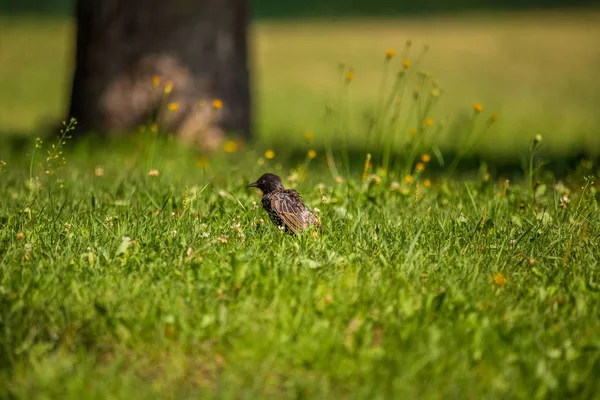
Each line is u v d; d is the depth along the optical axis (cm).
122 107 2236
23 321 812
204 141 2162
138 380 737
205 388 730
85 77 2281
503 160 2284
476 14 7181
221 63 2291
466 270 966
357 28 6725
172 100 2230
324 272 941
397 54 5781
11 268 938
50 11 6975
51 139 2239
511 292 926
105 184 1454
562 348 784
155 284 907
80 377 716
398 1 7750
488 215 1198
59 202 1280
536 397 710
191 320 822
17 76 4950
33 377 729
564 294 916
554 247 1066
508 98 4553
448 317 842
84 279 918
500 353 772
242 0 2361
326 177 1580
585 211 1218
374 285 907
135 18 2233
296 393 716
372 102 4384
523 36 6312
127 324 807
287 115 3909
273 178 1231
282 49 6034
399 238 1064
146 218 1130
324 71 5303
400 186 1366
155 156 1886
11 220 1129
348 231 1088
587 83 4978
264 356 763
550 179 1575
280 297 871
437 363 752
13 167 1756
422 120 1525
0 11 6938
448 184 1434
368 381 723
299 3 7812
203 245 1017
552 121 3753
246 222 1145
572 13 7100
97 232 1070
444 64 5484
